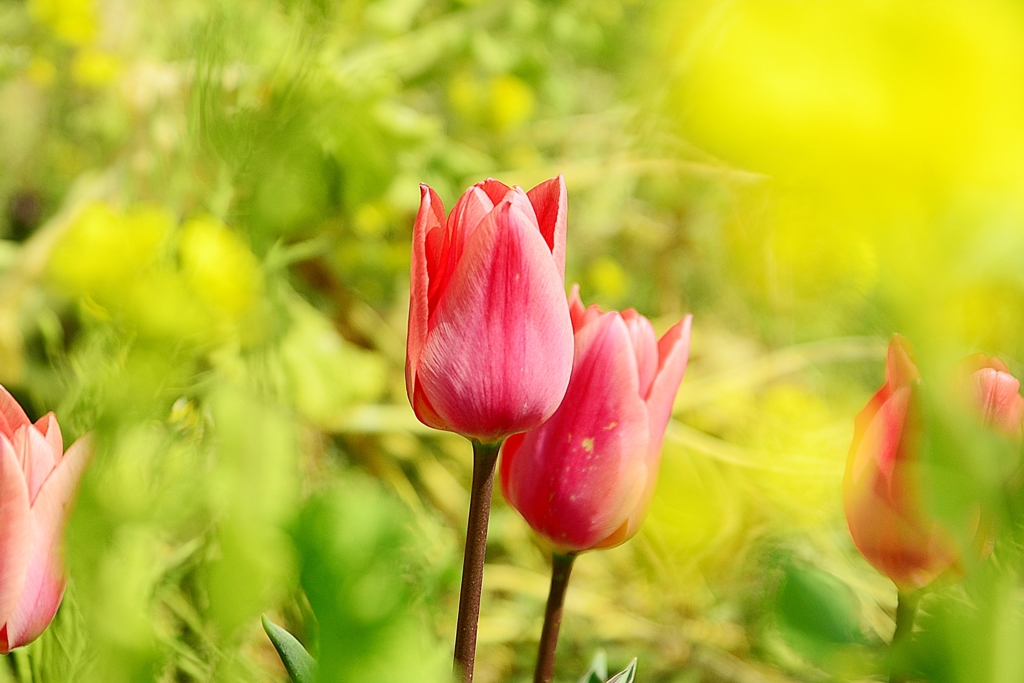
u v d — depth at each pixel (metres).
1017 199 0.25
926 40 0.22
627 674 0.48
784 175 0.24
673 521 0.63
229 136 0.72
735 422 1.05
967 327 0.35
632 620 0.85
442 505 0.98
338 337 1.05
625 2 1.32
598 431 0.47
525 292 0.44
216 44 0.73
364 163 0.94
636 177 1.36
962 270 0.28
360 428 0.95
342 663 0.34
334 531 0.34
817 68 0.23
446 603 0.70
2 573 0.45
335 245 1.09
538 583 0.90
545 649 0.50
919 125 0.22
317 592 0.34
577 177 1.23
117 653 0.42
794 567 0.40
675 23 0.36
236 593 0.38
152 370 0.52
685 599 0.82
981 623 0.37
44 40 1.14
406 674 0.34
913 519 0.45
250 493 0.45
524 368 0.44
